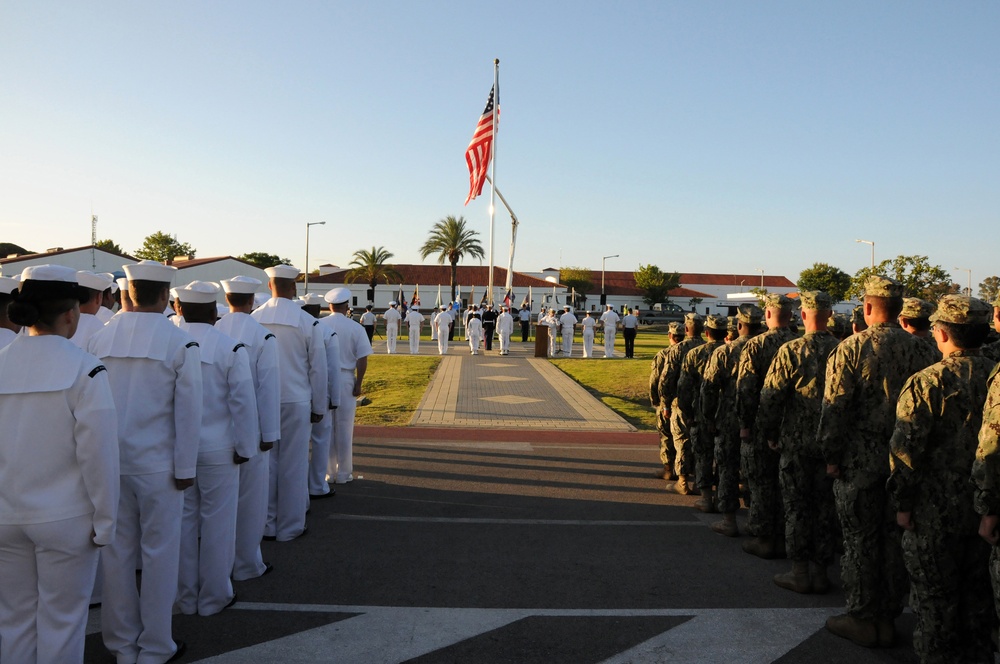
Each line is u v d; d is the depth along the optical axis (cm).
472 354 2770
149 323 395
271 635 421
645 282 9838
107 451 318
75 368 317
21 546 312
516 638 420
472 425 1209
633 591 498
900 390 415
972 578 362
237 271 6694
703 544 612
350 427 815
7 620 316
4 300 449
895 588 414
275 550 580
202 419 446
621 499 762
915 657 402
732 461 636
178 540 397
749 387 564
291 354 610
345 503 727
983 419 312
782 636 429
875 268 4259
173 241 9006
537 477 857
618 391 1730
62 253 5478
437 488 794
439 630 430
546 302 7238
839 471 426
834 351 437
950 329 370
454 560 558
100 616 462
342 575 524
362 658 392
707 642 418
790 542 500
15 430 310
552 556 571
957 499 355
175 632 425
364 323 2877
